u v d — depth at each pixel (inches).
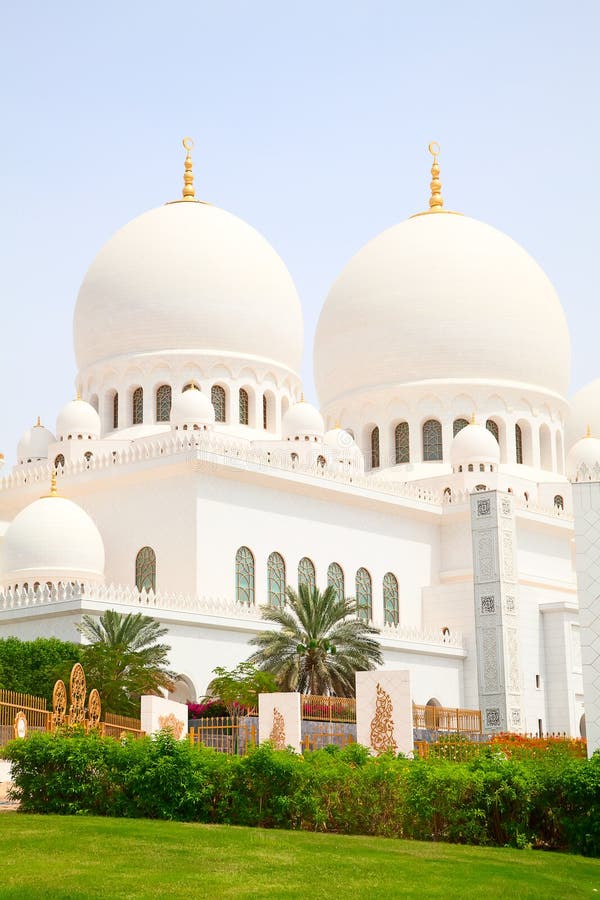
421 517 3501.5
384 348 3821.4
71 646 2353.6
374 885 941.8
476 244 3912.4
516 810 1249.4
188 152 3823.8
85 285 3624.5
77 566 2792.8
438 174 4192.9
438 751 1803.6
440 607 3415.4
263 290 3558.1
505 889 957.2
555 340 3929.6
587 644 1643.7
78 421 3297.2
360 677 1878.7
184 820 1288.1
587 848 1221.1
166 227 3560.5
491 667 3056.1
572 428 4640.8
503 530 3115.2
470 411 3764.8
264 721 1945.1
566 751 1891.0
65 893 867.4
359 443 3841.0
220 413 3440.0
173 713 2076.8
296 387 3656.5
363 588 3312.0
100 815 1307.8
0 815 1279.5
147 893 878.4
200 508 2915.8
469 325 3786.9
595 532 1660.9
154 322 3447.3
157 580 2952.8
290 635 2502.5
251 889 906.1
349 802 1280.8
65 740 1360.7
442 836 1248.8
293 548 3127.5
